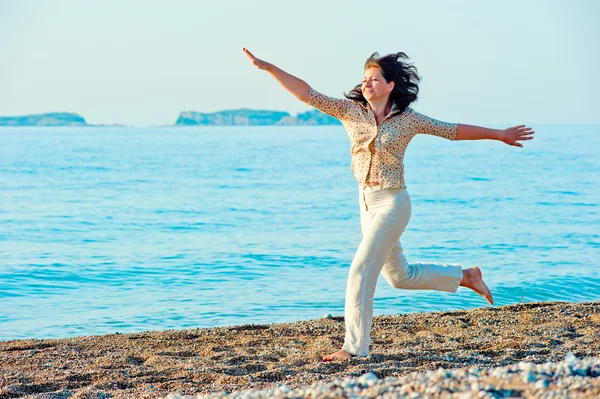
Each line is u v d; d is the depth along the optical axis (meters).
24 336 9.47
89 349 6.89
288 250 16.92
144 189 33.56
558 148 82.94
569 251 16.91
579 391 3.62
